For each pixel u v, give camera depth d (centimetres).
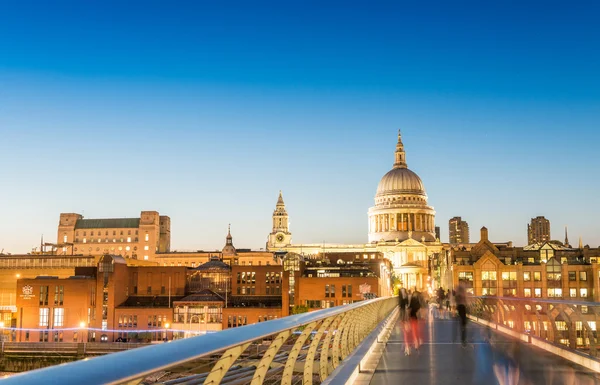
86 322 16112
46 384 394
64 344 12788
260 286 17525
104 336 16225
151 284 17538
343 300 16062
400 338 3020
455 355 2267
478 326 3925
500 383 1633
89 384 410
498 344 2692
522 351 2403
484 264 15150
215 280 17738
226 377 856
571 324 2153
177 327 16212
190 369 648
